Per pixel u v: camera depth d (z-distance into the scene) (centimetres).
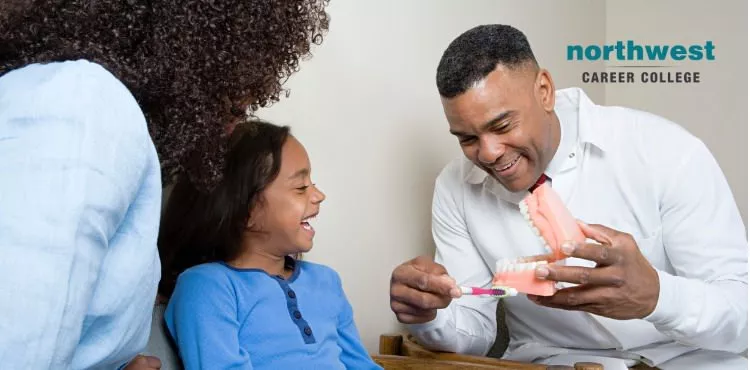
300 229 110
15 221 48
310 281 115
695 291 130
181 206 111
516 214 159
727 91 254
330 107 154
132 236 57
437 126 189
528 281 122
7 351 46
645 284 122
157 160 60
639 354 154
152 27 64
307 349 106
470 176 163
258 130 111
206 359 96
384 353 150
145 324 62
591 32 267
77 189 50
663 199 150
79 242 49
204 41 65
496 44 134
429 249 186
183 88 65
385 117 170
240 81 69
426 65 184
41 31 61
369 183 165
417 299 137
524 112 133
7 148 50
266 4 69
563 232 119
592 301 122
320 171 152
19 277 47
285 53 75
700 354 153
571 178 155
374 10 167
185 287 102
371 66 166
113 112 54
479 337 161
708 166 151
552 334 165
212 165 71
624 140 155
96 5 62
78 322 50
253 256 110
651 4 270
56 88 53
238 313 103
